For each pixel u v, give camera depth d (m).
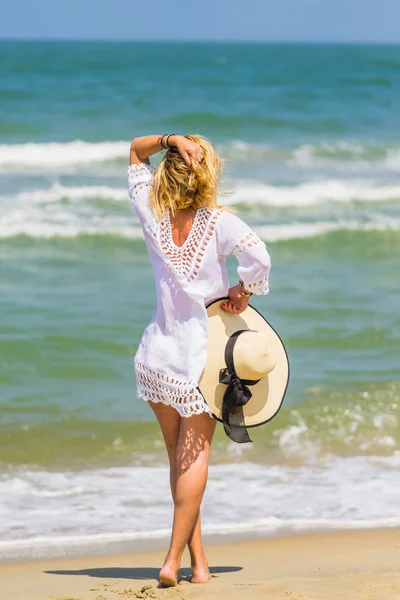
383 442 12.97
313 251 28.27
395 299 21.89
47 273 23.50
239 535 9.74
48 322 18.80
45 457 12.23
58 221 29.27
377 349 17.77
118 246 27.16
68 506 10.57
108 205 32.09
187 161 7.05
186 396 7.08
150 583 7.89
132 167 7.56
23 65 84.50
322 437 13.08
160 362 7.20
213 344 7.16
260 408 7.34
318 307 20.80
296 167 43.88
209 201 7.15
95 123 53.16
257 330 7.45
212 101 65.56
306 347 17.73
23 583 8.01
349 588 7.49
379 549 9.22
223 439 12.90
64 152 41.44
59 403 14.50
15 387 15.20
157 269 7.30
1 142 45.66
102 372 16.17
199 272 7.12
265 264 7.01
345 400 14.59
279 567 8.49
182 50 175.62
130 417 13.95
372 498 10.95
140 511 10.47
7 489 11.05
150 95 67.69
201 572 7.73
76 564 8.79
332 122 58.50
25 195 32.72
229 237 7.08
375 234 30.20
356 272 25.20
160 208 7.18
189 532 7.40
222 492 11.05
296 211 34.47
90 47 177.25
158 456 12.45
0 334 17.81
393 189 37.38
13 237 27.31
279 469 11.91
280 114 60.44
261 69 99.81
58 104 59.06
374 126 58.47
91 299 20.91
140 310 20.09
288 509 10.55
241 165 43.75
